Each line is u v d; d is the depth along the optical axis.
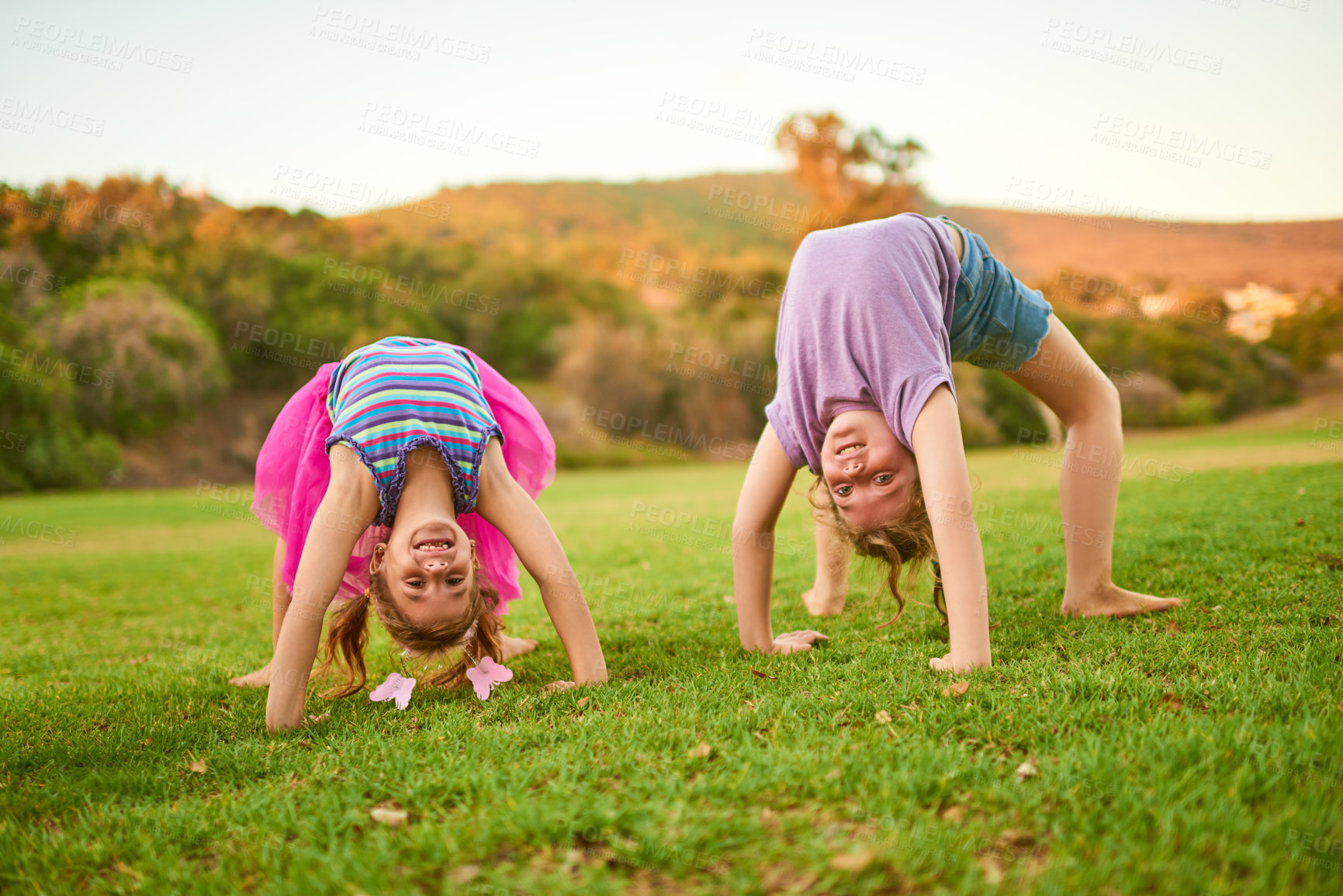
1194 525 6.20
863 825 2.12
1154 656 3.28
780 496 3.86
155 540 12.97
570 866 2.04
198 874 2.19
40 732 3.63
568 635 3.62
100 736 3.49
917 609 4.75
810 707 2.99
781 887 1.89
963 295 3.83
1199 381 25.52
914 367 3.31
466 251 36.00
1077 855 1.92
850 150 35.25
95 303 25.14
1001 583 5.19
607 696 3.35
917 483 3.44
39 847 2.42
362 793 2.57
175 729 3.48
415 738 3.05
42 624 7.02
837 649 3.93
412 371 3.47
